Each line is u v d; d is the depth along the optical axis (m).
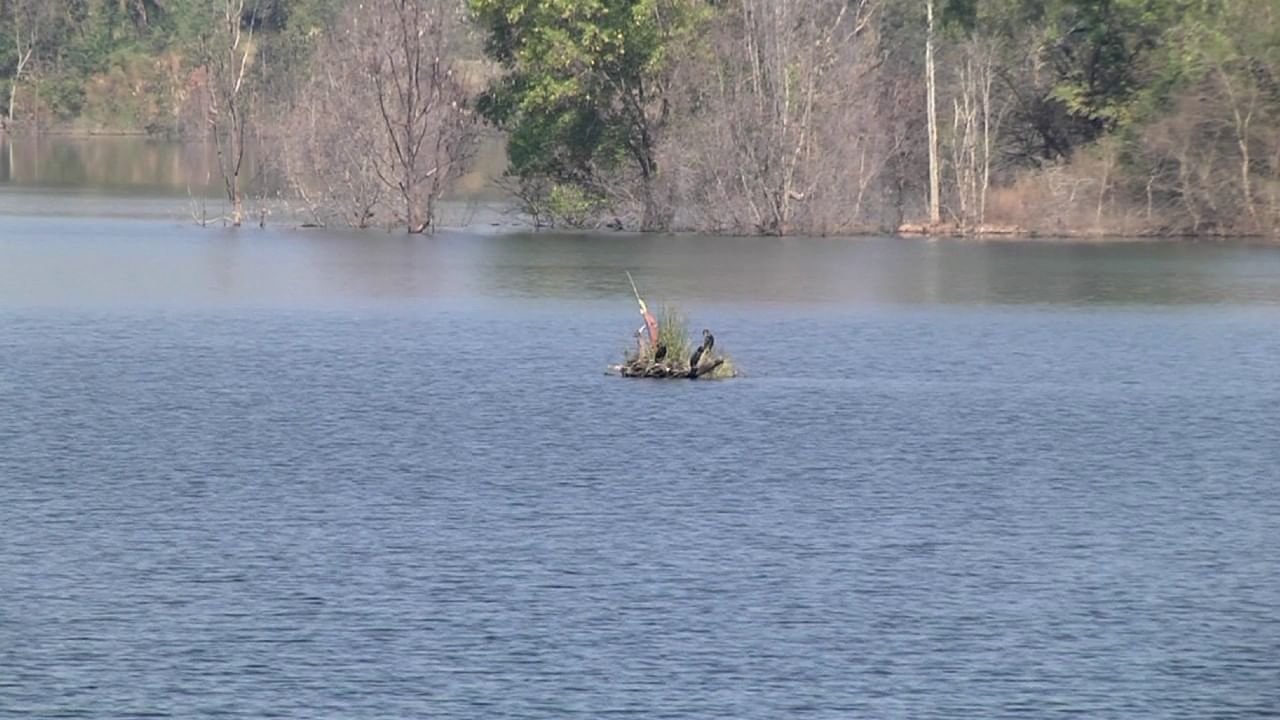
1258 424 100.25
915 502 80.19
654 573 68.06
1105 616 63.78
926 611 64.00
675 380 112.19
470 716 53.88
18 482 82.38
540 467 86.19
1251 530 75.94
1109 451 92.25
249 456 88.50
